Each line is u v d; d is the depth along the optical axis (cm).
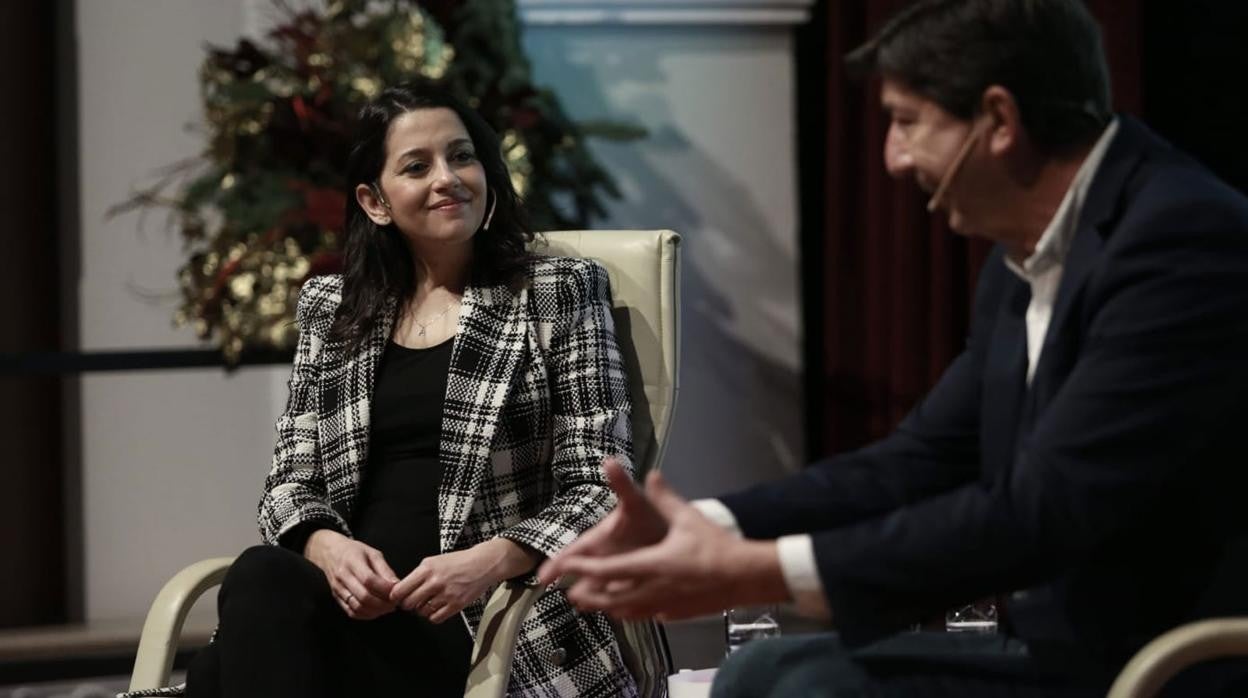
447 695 707
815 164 1433
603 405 750
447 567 675
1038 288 506
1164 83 1261
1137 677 455
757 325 1435
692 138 1420
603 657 738
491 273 782
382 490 756
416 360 769
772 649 543
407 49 1162
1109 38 1227
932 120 478
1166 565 479
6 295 1357
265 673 658
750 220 1430
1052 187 483
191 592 709
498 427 741
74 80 1368
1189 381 451
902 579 454
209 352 1145
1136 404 451
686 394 1433
